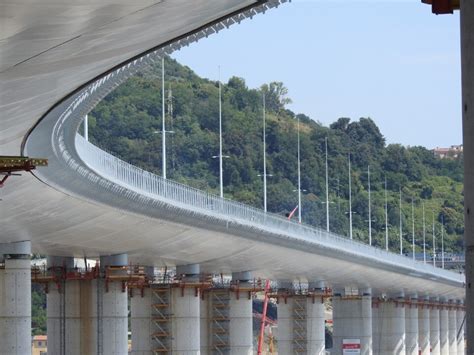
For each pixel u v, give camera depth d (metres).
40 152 100.62
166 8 59.94
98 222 132.25
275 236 182.88
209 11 64.81
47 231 129.50
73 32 59.78
